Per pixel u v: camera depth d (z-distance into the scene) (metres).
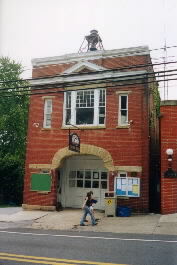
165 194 17.59
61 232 13.47
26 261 8.50
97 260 8.63
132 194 18.36
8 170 28.34
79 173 21.52
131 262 8.42
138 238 11.82
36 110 21.36
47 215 18.30
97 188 20.95
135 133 18.86
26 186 20.78
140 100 19.08
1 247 10.25
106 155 19.19
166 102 18.27
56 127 20.62
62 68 21.09
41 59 21.66
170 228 13.88
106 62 20.09
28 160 20.98
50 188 20.14
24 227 15.00
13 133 32.72
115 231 13.61
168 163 17.70
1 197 28.44
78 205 21.22
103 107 20.00
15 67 32.59
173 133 17.89
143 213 18.16
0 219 17.16
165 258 8.82
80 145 19.78
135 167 18.50
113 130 19.31
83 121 20.23
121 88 19.52
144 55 19.45
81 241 11.25
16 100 32.97
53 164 20.28
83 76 20.38
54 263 8.31
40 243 10.89
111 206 17.66
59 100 20.84
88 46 22.98
